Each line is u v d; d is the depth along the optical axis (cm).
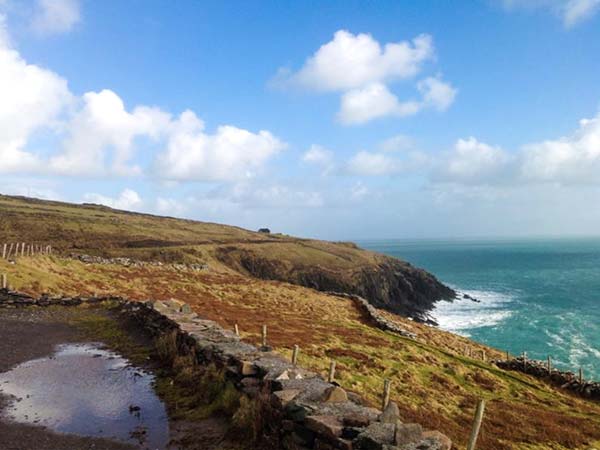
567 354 5444
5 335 1991
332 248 15562
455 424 1516
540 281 14212
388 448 647
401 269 13012
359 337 2995
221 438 922
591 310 8638
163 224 15488
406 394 1836
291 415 827
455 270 19388
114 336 2042
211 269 6731
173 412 1078
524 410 1905
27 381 1343
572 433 1647
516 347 5828
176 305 2356
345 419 759
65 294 3038
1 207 12450
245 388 1025
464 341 4428
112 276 4319
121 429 980
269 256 11950
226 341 1402
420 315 8662
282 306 4062
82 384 1309
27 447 887
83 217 13125
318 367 1966
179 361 1409
